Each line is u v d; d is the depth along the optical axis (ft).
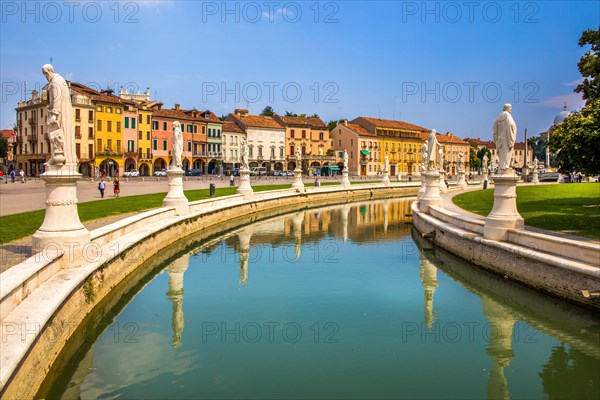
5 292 25.31
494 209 51.96
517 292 45.21
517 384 27.81
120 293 46.03
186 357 31.37
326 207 146.41
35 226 58.29
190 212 81.66
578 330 36.83
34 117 253.44
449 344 33.76
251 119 338.54
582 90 100.89
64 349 30.81
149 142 280.10
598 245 38.04
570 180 213.25
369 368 29.71
